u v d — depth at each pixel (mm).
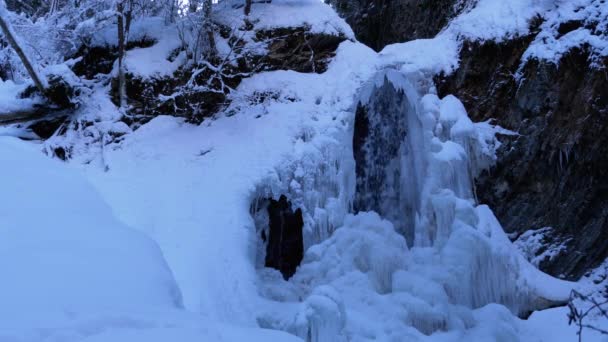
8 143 6738
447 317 7820
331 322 6664
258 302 7488
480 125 9836
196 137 9852
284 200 9062
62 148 9664
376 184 9891
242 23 10984
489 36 10062
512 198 9578
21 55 9477
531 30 9906
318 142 9469
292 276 8758
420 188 9508
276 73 10797
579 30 9484
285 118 9852
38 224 4543
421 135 9781
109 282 4027
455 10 12297
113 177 9125
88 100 10219
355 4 15242
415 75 10188
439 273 8312
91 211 5246
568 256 9227
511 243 9328
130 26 10945
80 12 10625
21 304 3447
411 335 7562
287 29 11039
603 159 9094
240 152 9328
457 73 10242
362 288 8219
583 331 8102
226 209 8414
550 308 8656
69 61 10953
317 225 8969
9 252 3963
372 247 8586
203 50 10547
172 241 8031
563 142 9312
